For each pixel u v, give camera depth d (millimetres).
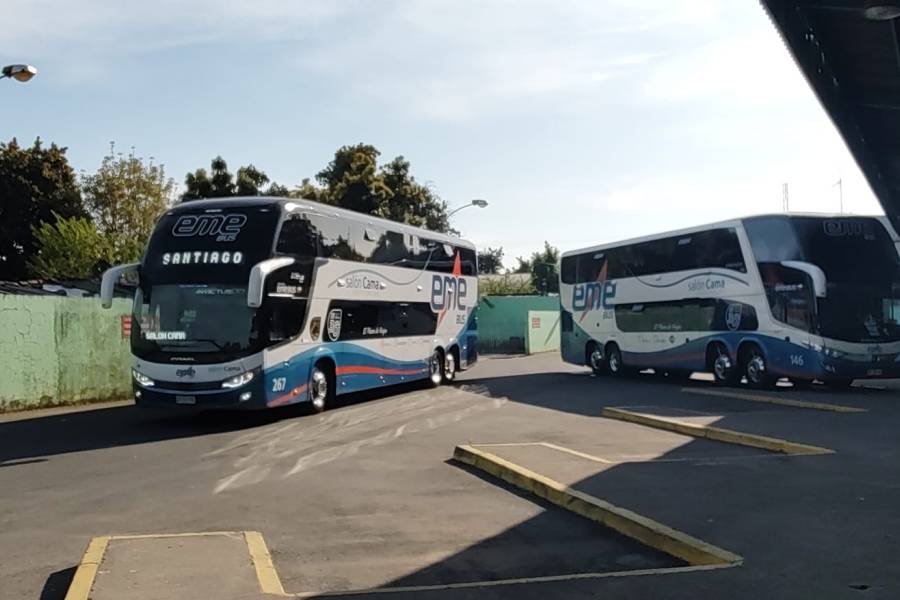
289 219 16359
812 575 5914
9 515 8570
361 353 19219
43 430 15422
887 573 5945
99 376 20844
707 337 23062
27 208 46406
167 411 18516
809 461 10734
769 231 21016
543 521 8023
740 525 7363
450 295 24609
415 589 5820
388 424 15719
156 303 15680
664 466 10375
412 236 22312
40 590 6102
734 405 17812
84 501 9211
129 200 49281
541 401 19672
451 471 10727
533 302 54062
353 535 7586
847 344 19578
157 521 8203
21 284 25953
